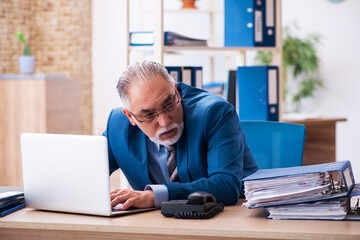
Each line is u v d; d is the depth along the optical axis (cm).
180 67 306
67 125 486
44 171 167
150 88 174
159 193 170
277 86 334
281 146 248
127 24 299
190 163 189
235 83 360
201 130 187
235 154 184
